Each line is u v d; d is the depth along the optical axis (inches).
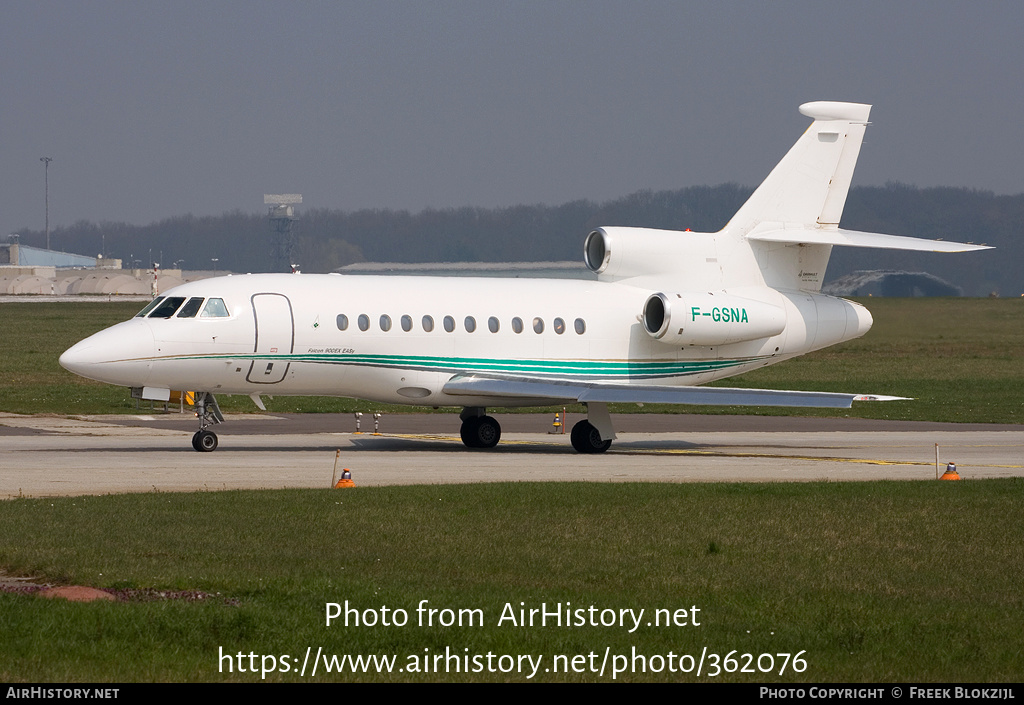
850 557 2346.2
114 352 3814.0
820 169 4776.1
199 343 3895.2
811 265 4827.8
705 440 4953.3
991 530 2608.3
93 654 1578.5
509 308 4365.2
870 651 1702.8
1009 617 1876.2
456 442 4650.6
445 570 2130.9
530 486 3061.0
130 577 1956.2
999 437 5128.0
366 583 1969.7
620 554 2313.0
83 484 3137.3
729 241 4724.4
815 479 3538.4
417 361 4183.1
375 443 4522.6
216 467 3558.1
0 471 3393.2
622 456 4217.5
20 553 2114.9
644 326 4512.8
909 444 4825.3
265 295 4010.8
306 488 3048.7
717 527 2581.2
